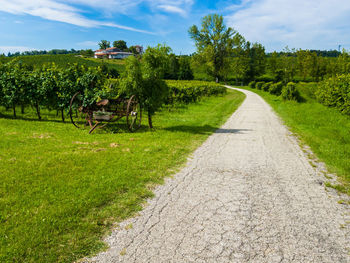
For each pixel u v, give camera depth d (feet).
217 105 70.79
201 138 29.43
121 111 32.55
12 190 13.87
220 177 17.34
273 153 23.61
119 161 19.42
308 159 21.88
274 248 9.97
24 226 10.68
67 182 15.24
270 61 230.89
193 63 219.20
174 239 10.41
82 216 11.81
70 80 37.63
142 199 13.83
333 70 164.25
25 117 40.16
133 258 9.25
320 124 39.01
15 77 38.27
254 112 55.88
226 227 11.34
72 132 29.81
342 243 10.38
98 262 9.00
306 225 11.62
